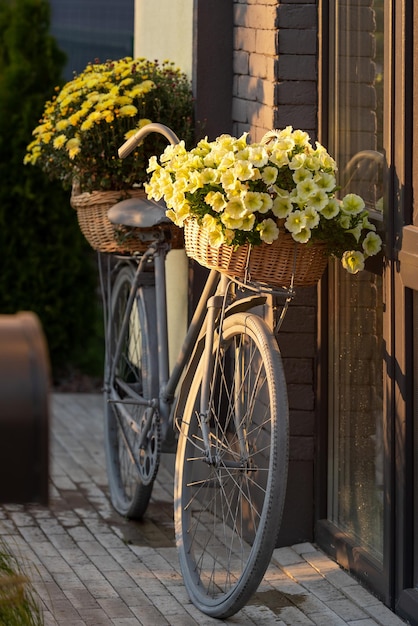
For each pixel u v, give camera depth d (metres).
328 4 6.20
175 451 6.66
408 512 5.36
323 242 5.12
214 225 5.05
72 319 11.55
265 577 6.09
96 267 11.64
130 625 5.46
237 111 7.14
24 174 11.03
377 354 5.68
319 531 6.46
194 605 5.75
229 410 5.91
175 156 5.36
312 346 6.42
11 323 2.26
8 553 5.25
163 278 6.77
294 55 6.29
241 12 7.00
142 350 6.91
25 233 11.21
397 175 5.29
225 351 5.98
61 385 11.45
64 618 5.52
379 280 5.62
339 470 6.28
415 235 5.10
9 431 2.07
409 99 5.18
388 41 5.30
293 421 6.46
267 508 5.09
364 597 5.71
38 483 2.08
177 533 6.03
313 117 6.35
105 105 6.83
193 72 7.30
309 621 5.49
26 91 10.98
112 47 18.91
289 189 5.06
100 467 8.55
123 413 7.19
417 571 5.37
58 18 19.06
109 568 6.33
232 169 4.99
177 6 7.97
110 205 7.04
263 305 6.52
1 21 11.27
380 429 5.68
